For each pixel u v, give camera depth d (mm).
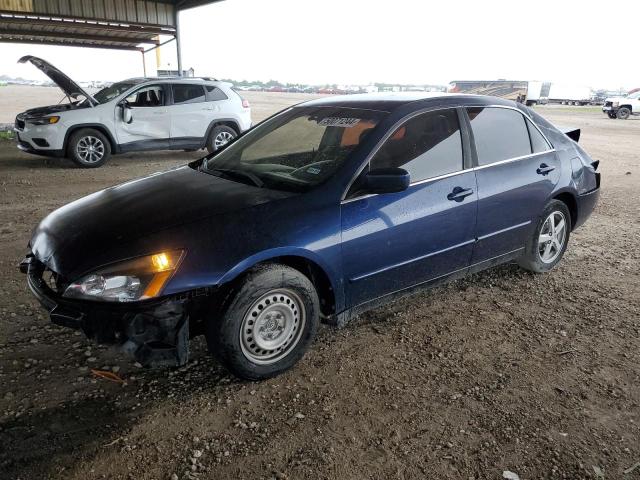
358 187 3260
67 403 2814
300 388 3008
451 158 3701
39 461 2396
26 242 5379
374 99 3900
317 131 3785
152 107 10828
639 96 31297
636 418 2789
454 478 2350
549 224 4559
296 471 2371
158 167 10711
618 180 9578
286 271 2971
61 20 17047
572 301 4207
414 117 3598
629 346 3527
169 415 2748
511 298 4250
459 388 3027
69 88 10359
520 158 4164
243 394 2943
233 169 3758
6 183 8555
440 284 3883
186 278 2707
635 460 2480
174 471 2361
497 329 3740
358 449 2520
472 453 2504
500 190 3941
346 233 3154
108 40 20438
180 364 2781
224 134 11922
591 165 4895
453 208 3639
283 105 36344
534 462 2453
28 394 2873
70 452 2461
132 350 2688
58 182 8812
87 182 8898
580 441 2600
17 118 10461
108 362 3211
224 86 11875
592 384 3086
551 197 4391
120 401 2852
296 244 2975
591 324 3830
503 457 2480
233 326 2836
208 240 2820
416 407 2848
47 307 2818
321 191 3174
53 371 3096
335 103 4062
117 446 2510
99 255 2775
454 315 3945
